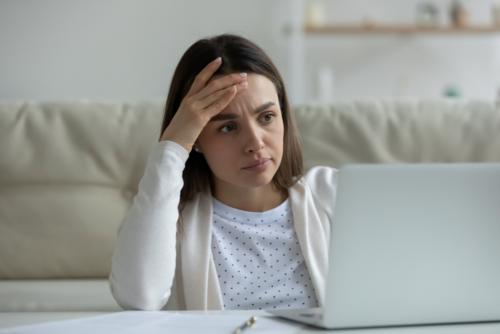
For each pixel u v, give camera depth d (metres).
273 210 1.06
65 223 1.40
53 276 1.39
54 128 1.46
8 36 3.05
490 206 0.61
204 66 1.00
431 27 3.66
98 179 1.44
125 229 0.88
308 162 1.45
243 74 0.93
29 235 1.39
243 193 1.06
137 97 3.18
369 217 0.60
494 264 0.63
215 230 1.04
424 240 0.61
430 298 0.63
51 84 3.11
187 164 1.07
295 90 3.32
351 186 0.60
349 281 0.61
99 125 1.46
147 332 0.60
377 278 0.61
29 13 3.06
